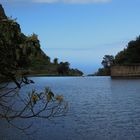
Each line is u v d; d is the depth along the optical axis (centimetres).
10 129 3406
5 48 555
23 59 565
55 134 3428
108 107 6438
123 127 3981
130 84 14725
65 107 807
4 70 567
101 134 3531
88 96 9575
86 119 4588
